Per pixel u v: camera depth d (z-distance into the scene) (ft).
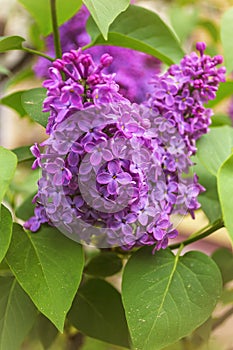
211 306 1.45
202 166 1.76
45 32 1.94
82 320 1.68
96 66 1.33
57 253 1.45
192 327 1.42
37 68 2.02
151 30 1.85
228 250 1.88
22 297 1.57
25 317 1.55
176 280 1.48
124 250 1.63
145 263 1.51
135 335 1.40
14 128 3.28
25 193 2.04
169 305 1.44
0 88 2.42
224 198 1.32
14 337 1.54
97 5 1.34
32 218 1.49
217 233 2.40
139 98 1.80
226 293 1.83
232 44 1.81
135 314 1.42
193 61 1.54
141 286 1.47
